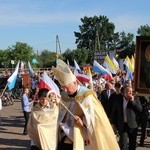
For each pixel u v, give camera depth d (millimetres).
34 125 8273
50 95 8328
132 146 9625
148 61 8922
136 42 8953
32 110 8430
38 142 8344
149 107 12117
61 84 6152
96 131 5938
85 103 5938
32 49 74562
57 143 6141
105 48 118562
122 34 100625
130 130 9461
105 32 119312
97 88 15086
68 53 72188
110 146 5977
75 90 6086
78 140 5879
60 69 6113
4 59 74250
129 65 23438
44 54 84250
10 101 27359
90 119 5898
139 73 8984
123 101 9469
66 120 6113
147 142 13078
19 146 12375
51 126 8281
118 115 9477
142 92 9016
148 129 14578
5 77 32031
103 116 6000
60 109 6211
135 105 9445
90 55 77875
